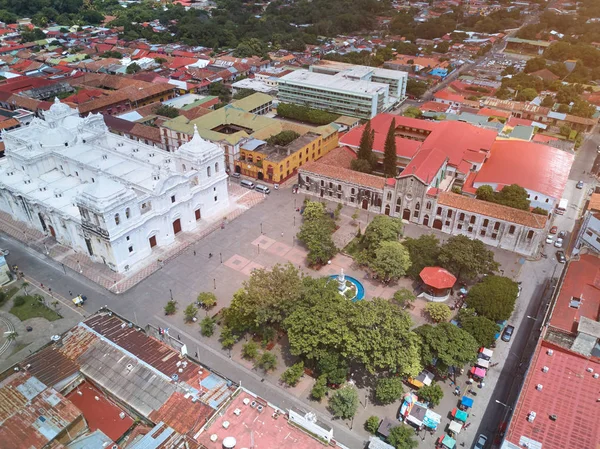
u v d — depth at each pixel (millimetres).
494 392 83438
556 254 122312
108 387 72250
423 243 111250
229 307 94938
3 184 127312
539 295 107312
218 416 66375
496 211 121875
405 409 77375
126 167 129125
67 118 147750
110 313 86562
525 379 72000
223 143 159125
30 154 132250
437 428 76875
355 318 80562
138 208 112375
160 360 75500
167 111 197000
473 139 160250
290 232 129750
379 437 74000
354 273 113812
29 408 66312
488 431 76750
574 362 75750
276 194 149750
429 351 83812
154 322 98250
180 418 65938
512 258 120812
